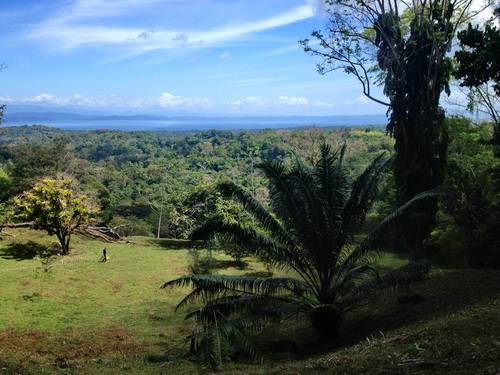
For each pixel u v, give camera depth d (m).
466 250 20.28
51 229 27.89
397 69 18.84
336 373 6.48
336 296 11.85
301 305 10.91
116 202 68.00
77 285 20.47
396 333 8.76
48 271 22.48
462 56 16.50
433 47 18.03
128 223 48.91
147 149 176.38
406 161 18.59
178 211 36.19
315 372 6.75
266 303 11.12
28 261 25.45
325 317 10.88
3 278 20.98
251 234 11.28
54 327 14.37
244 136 145.75
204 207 33.62
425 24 18.50
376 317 12.44
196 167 106.12
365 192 12.19
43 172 41.94
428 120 18.31
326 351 9.88
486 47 15.77
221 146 134.62
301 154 40.50
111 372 9.17
